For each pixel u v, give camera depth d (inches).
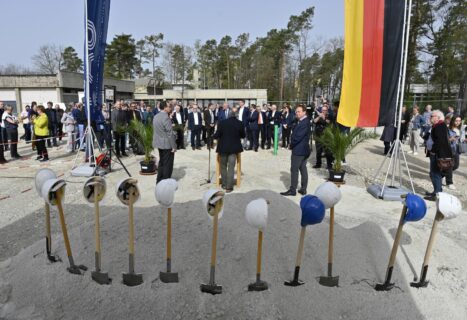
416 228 204.7
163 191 122.5
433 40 1072.8
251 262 145.9
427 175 373.1
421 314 124.7
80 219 219.8
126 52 2170.3
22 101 1285.7
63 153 493.4
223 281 135.6
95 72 331.6
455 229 210.8
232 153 281.4
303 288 134.1
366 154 519.8
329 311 125.2
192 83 2443.4
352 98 272.1
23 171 364.2
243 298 127.6
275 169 394.9
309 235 168.2
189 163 416.2
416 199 124.9
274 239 159.9
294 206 195.5
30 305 130.6
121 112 443.8
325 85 1836.9
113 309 125.1
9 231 201.6
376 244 163.3
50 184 129.6
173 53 2427.4
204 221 172.2
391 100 265.7
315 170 389.1
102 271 139.9
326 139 323.9
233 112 284.7
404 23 253.1
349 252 157.3
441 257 161.2
